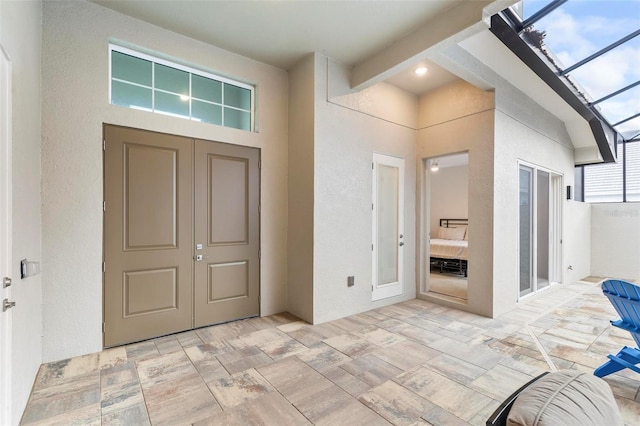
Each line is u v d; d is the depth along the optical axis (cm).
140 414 185
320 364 248
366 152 392
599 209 654
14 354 171
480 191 382
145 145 292
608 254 641
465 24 253
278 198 378
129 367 241
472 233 388
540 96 443
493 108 371
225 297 341
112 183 275
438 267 705
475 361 254
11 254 165
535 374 234
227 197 341
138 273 288
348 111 372
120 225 279
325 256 350
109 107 273
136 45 285
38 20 234
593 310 399
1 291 152
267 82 369
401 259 438
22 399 184
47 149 244
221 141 337
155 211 297
